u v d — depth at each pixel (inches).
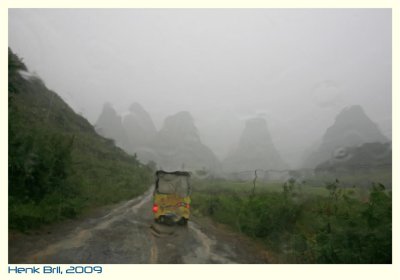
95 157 1592.0
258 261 312.0
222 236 460.1
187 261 285.4
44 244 295.4
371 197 313.7
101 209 652.7
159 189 534.6
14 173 433.1
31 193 458.6
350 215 353.1
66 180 607.5
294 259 313.0
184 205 527.8
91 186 845.8
